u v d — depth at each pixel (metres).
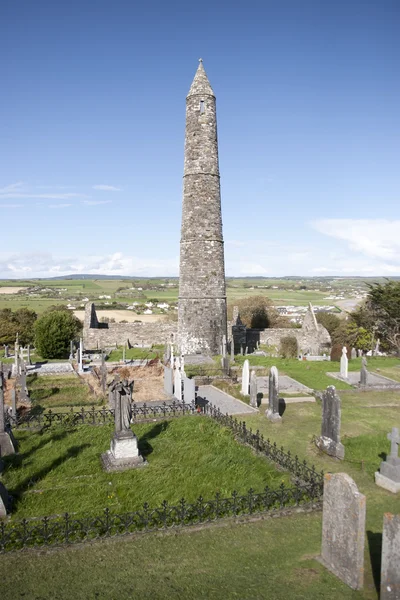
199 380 27.67
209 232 35.16
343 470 14.62
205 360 33.25
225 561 9.48
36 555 9.66
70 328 41.31
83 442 16.75
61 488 12.84
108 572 9.11
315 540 10.27
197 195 35.03
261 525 10.88
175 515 11.16
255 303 68.44
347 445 16.92
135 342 48.47
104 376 25.52
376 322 45.53
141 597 8.35
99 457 15.17
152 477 13.55
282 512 11.39
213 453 15.51
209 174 35.03
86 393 25.27
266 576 8.97
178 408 21.58
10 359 39.69
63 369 32.41
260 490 12.59
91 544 10.04
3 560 9.49
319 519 11.16
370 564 9.41
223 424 18.78
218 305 35.62
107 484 13.08
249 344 47.47
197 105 34.75
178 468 14.24
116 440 14.45
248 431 17.83
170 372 24.86
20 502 11.97
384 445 16.83
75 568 9.24
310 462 15.30
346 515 8.79
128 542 10.14
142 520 10.56
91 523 10.49
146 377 29.27
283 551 9.84
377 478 13.47
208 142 34.94
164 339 48.84
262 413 21.36
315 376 30.19
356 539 8.52
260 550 9.88
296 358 39.47
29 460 14.98
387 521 7.83
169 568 9.23
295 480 13.09
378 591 8.51
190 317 35.41
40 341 40.56
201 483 13.10
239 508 11.51
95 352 42.91
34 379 29.08
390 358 39.28
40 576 9.00
